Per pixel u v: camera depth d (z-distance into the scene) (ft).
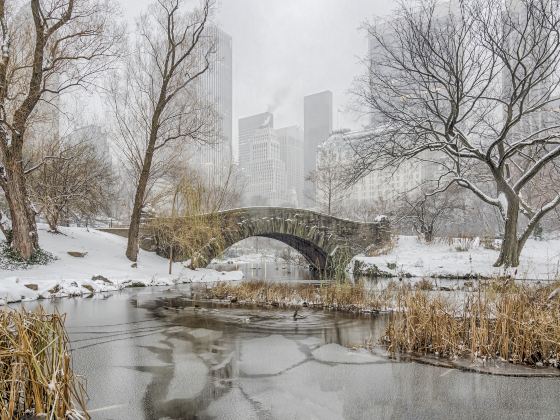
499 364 23.62
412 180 261.65
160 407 17.51
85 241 83.51
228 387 19.97
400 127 66.95
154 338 30.53
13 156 63.93
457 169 83.05
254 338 30.45
